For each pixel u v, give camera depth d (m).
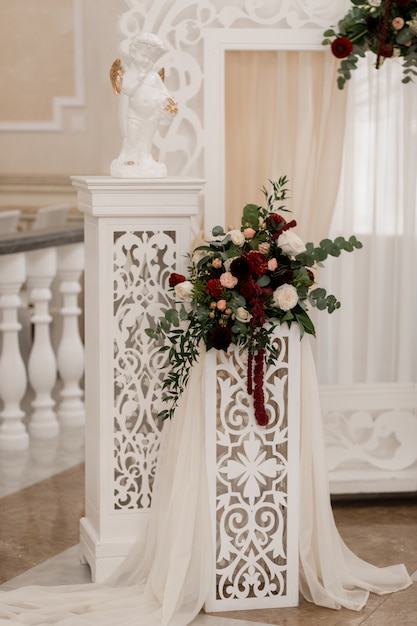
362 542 3.98
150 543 3.52
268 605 3.40
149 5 4.08
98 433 3.58
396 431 4.45
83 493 4.62
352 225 4.34
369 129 4.30
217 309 3.28
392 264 4.41
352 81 4.23
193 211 3.54
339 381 4.40
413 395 4.45
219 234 3.38
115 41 4.27
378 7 3.83
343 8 4.12
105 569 3.58
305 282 3.33
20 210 7.84
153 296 3.57
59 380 6.80
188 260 3.57
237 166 4.24
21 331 6.49
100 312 3.53
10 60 7.67
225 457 3.37
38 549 3.95
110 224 3.50
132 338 3.58
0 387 5.42
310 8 4.11
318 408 3.45
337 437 4.43
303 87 4.21
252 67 4.19
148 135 3.59
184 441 3.38
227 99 4.20
